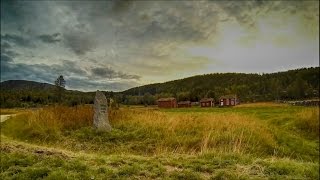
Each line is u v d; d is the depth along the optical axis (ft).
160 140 54.85
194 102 383.45
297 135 78.69
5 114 152.56
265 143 57.52
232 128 59.00
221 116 73.00
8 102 198.49
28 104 192.24
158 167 32.19
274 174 31.81
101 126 59.77
